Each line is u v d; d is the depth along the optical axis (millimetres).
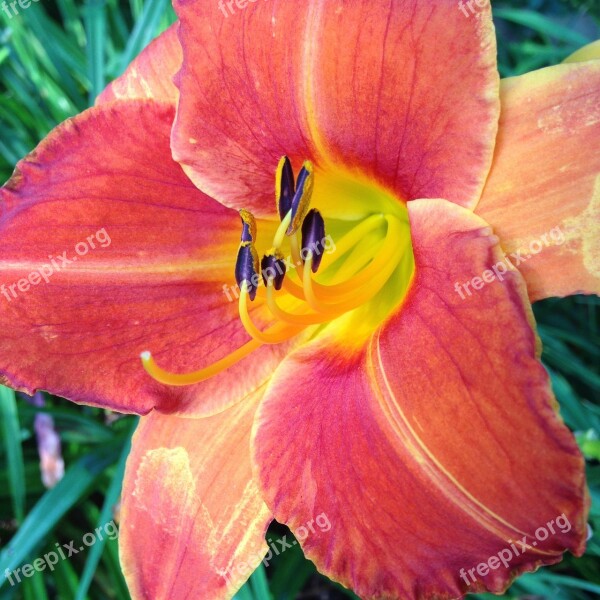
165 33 151
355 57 116
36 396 246
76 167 142
